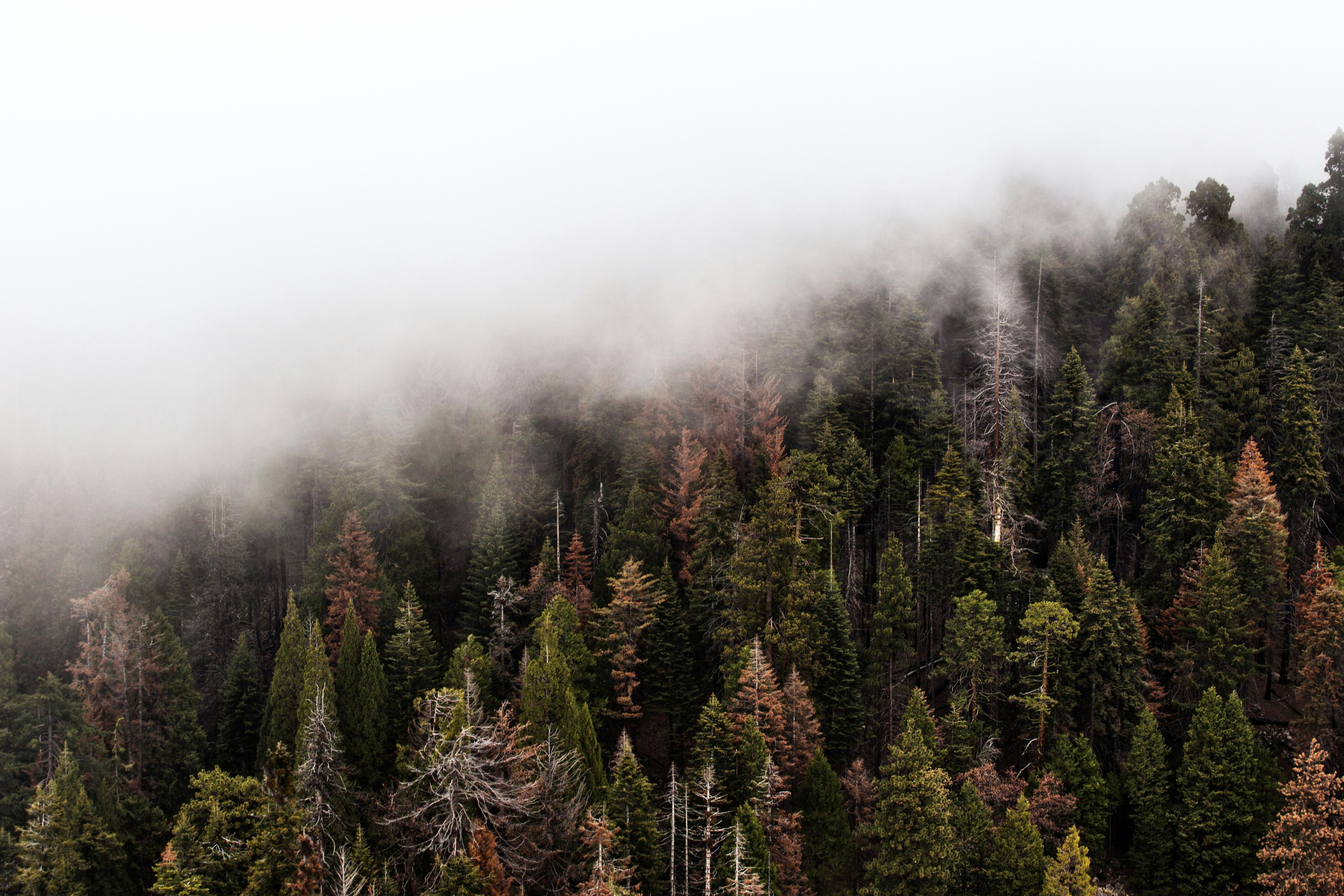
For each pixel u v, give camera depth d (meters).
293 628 48.47
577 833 34.91
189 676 50.44
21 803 40.59
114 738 44.81
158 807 43.56
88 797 40.59
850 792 42.31
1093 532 55.94
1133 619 44.59
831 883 39.28
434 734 35.41
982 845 39.22
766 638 46.16
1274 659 50.53
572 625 50.12
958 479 52.69
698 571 55.16
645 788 37.47
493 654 52.09
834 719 45.84
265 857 29.84
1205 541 48.53
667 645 50.91
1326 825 34.97
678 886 37.22
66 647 54.62
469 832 31.94
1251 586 46.38
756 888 32.53
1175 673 46.19
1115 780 43.47
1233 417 55.31
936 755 41.75
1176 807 41.59
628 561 51.66
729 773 40.56
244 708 51.78
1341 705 41.28
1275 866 38.31
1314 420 51.47
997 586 48.91
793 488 52.22
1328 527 53.56
